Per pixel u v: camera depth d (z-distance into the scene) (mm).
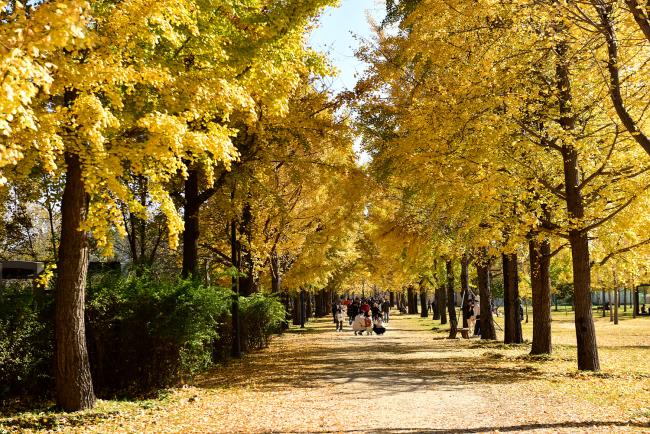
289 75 10148
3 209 20469
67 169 8961
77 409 9242
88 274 12672
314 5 10117
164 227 21203
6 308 10094
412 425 8047
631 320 49281
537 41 10656
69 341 9312
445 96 12578
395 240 20516
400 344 24109
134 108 8789
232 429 7926
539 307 17812
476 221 14484
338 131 16062
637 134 9578
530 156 13852
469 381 12703
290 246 26406
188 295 11984
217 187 15547
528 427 7660
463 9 10828
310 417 8781
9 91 4383
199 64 9508
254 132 14148
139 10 7367
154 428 8109
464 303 28344
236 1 9250
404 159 14406
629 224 13461
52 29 4789
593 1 9117
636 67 11023
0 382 9828
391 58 16125
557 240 17219
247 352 21016
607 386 11320
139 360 11625
